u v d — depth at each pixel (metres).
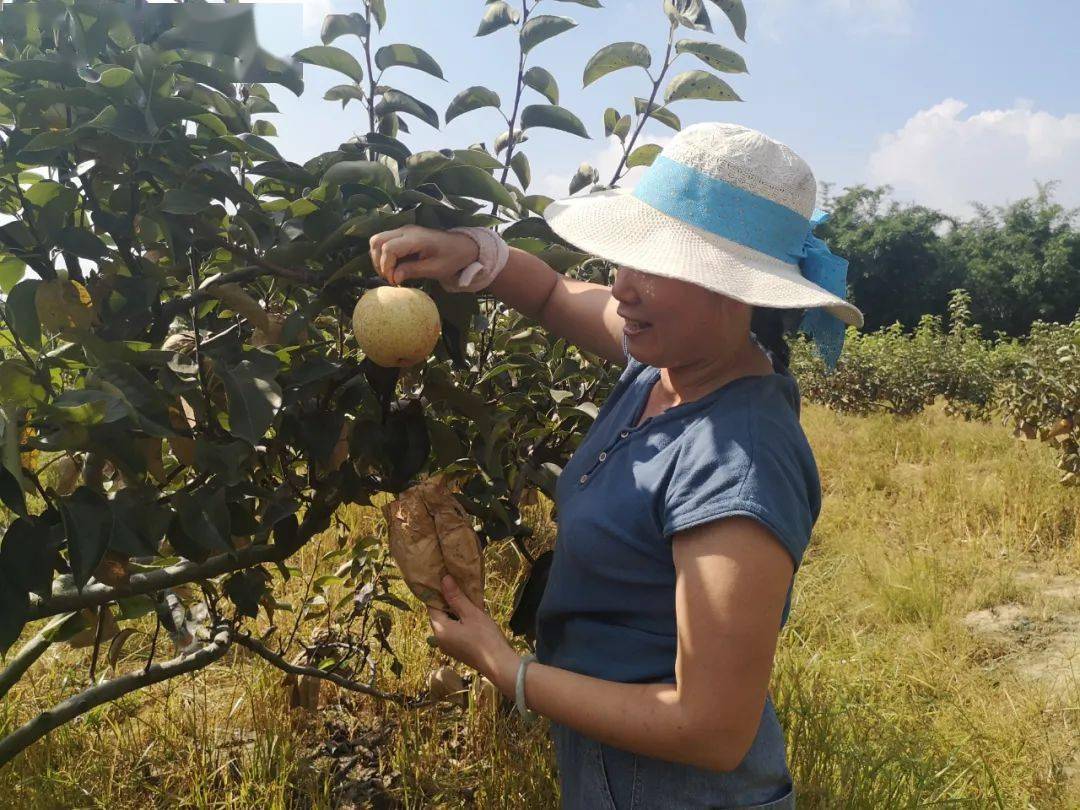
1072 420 6.97
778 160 1.30
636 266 1.22
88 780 2.65
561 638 1.53
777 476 1.19
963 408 13.30
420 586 1.45
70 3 1.33
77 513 1.26
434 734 2.97
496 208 1.82
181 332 1.88
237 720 3.06
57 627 2.12
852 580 5.15
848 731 3.20
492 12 1.83
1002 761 3.27
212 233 1.48
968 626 4.67
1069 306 39.91
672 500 1.23
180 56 1.39
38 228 1.42
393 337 1.40
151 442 1.46
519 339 2.36
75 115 1.42
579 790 1.46
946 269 41.81
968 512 6.59
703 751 1.19
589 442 1.53
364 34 1.72
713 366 1.36
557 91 1.89
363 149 1.66
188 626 2.74
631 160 2.01
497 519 2.26
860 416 14.20
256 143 1.41
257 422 1.33
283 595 3.62
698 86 1.90
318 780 2.76
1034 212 43.03
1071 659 4.21
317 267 1.68
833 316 1.42
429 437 1.77
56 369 1.43
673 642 1.33
